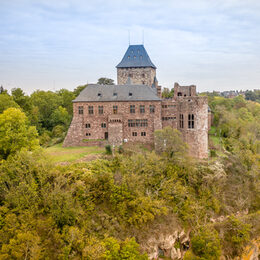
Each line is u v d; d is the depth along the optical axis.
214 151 56.06
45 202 30.70
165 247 36.78
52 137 72.38
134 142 59.31
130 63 82.75
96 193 35.09
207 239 35.22
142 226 35.44
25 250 24.48
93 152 51.00
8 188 31.31
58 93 106.25
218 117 86.06
